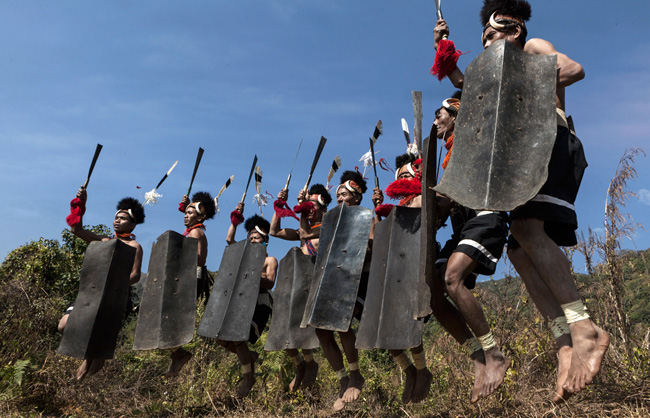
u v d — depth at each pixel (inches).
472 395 134.0
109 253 225.6
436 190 113.3
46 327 296.5
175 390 254.2
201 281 253.1
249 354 239.1
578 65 118.3
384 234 171.3
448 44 127.1
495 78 113.7
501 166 108.4
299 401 234.8
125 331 330.0
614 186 207.3
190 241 237.5
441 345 233.6
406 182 170.2
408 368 175.5
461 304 130.3
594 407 136.7
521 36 129.7
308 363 235.5
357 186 227.3
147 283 231.1
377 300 166.2
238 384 259.6
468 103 116.6
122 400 249.6
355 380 192.5
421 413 186.9
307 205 234.4
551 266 118.0
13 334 259.4
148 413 230.8
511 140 110.3
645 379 152.9
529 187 106.6
